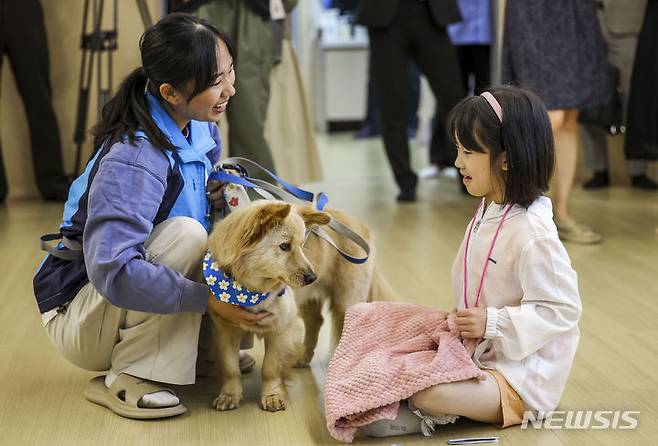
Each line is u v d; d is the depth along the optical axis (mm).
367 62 8641
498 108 1979
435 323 2150
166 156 2086
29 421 2113
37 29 4816
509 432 2000
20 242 3986
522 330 1950
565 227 3947
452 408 1942
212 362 2422
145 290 1965
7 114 5086
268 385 2199
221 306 2062
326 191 5453
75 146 5191
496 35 5223
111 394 2180
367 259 2381
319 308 2504
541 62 3852
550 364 2021
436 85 4930
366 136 8156
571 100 3812
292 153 4578
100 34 4652
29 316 2936
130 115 2104
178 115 2139
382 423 1987
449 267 3531
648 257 3617
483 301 2078
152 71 2020
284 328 2160
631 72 4809
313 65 8766
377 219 4539
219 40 2059
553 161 2029
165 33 2012
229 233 1958
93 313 2098
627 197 4898
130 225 1964
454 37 5230
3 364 2508
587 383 2309
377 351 2066
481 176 2041
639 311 2916
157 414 2104
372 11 4711
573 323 1992
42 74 4871
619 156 5289
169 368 2139
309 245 2281
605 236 4012
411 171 5039
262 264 1968
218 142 2496
